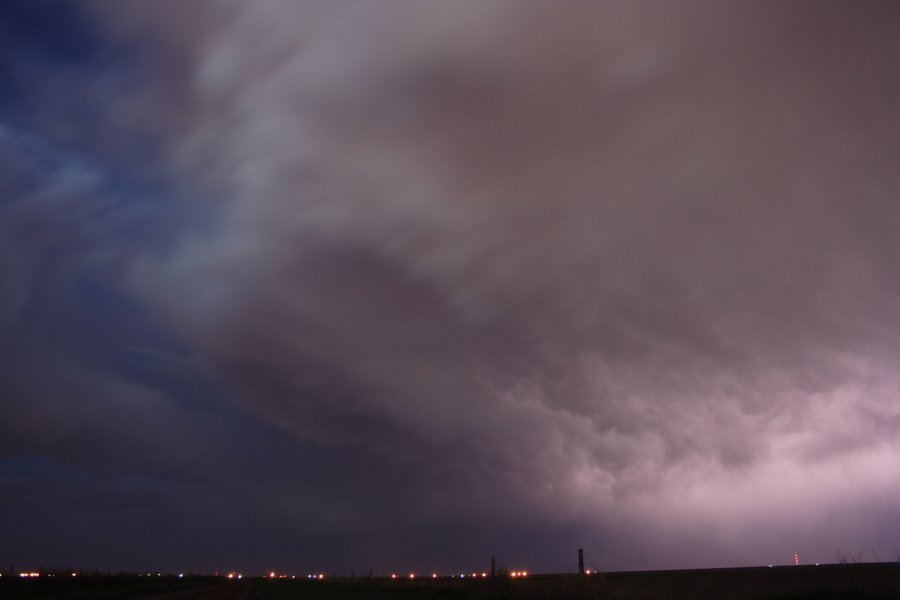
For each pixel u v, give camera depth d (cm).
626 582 8500
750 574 12219
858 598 2202
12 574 7856
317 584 8256
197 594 5338
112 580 9275
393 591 5266
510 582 3731
